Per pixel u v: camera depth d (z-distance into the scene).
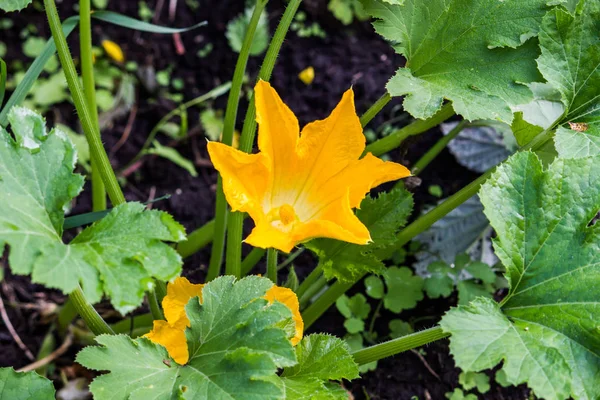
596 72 0.91
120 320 1.10
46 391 0.87
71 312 1.04
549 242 0.87
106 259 0.80
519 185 0.88
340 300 1.09
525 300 0.87
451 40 0.92
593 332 0.84
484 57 0.92
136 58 1.28
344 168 0.88
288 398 0.83
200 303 0.84
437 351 1.11
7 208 0.79
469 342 0.83
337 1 1.32
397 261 1.16
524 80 0.91
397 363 1.10
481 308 0.85
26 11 1.30
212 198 1.21
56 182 0.82
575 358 0.83
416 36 0.93
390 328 1.11
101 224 0.81
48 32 1.30
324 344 0.88
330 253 0.94
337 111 0.86
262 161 0.85
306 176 0.90
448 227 1.17
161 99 1.27
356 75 1.30
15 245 0.77
